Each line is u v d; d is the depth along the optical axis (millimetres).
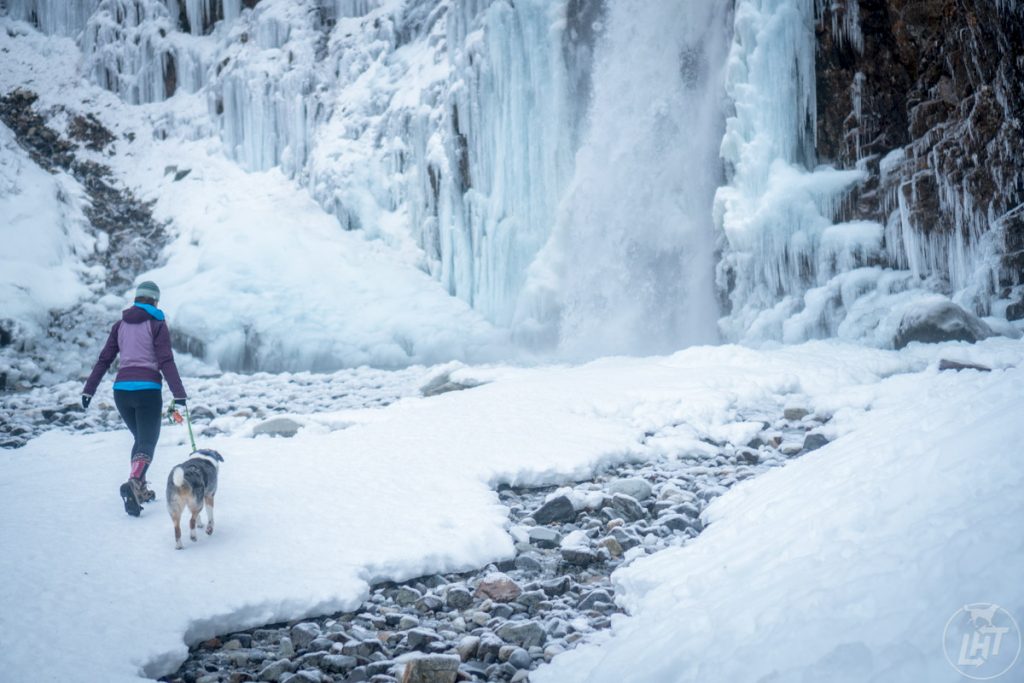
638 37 16781
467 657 4297
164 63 24547
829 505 4230
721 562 4348
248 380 16062
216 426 10000
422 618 4789
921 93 13445
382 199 21141
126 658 3990
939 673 2324
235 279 18469
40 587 4660
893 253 13281
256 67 22969
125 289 19797
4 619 4297
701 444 7797
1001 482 3443
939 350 10617
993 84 12188
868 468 4699
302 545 5320
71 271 19609
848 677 2520
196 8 24859
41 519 5777
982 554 2773
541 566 5449
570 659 3934
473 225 18609
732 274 14359
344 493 6316
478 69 18406
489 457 7195
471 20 19453
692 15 16062
